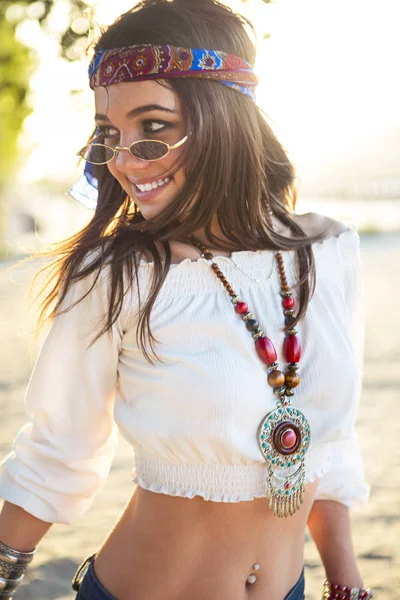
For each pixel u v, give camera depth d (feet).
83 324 6.35
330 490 6.98
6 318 43.37
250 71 6.61
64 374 6.39
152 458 6.31
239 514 6.17
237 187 6.66
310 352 6.48
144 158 6.23
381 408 22.76
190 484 6.16
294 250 6.81
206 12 6.43
